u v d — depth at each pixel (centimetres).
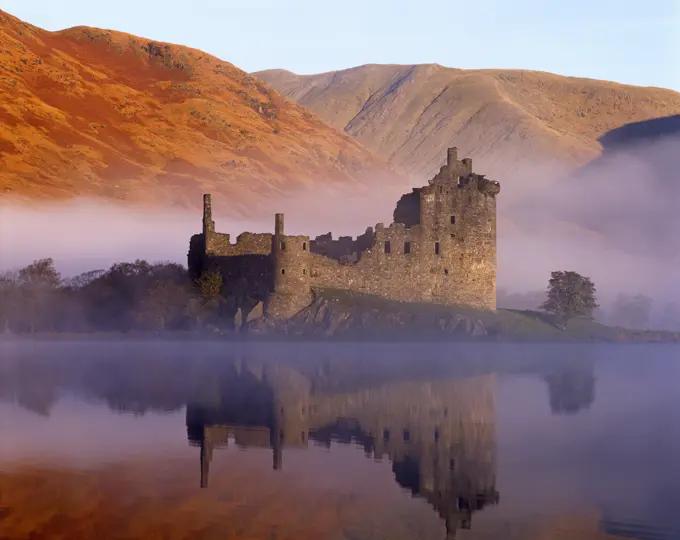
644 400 8756
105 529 4550
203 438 6606
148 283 16862
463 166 16525
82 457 5966
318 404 8200
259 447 6312
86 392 8981
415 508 4906
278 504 4931
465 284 16288
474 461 5912
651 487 5294
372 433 6850
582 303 17425
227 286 15475
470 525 4631
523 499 5081
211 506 4916
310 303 14850
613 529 4572
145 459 5916
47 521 4656
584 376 10869
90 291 17262
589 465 5800
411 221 16350
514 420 7481
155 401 8369
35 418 7444
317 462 5862
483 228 16388
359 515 4800
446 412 7825
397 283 15750
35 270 18488
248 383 9694
